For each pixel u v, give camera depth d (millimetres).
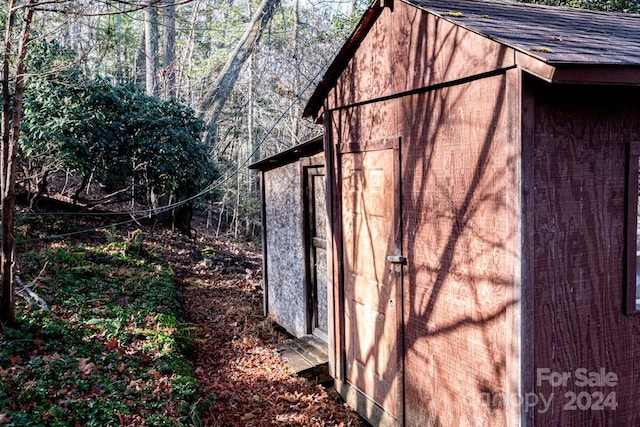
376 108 4176
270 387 5125
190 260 10062
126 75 13734
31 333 4605
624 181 3043
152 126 9633
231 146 17734
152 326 5641
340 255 4914
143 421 3494
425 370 3711
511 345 2873
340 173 4836
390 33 3871
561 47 2680
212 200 12719
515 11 4039
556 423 2943
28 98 8133
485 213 3064
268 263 7664
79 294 6211
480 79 3045
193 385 4383
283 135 17797
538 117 2785
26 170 9094
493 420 3072
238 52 14367
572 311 2941
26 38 4387
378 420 4398
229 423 4266
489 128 2992
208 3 18453
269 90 17328
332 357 5195
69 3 4719
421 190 3656
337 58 4512
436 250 3531
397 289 3957
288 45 17328
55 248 7727
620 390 3115
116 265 7930
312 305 6402
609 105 2980
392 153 3973
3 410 3258
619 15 5066
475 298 3184
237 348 6184
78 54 9289
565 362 2941
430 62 3430
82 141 8633
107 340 4934
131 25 20469
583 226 2941
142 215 11609
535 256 2826
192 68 18312
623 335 3098
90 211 10477
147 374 4324
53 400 3561
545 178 2824
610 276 3033
